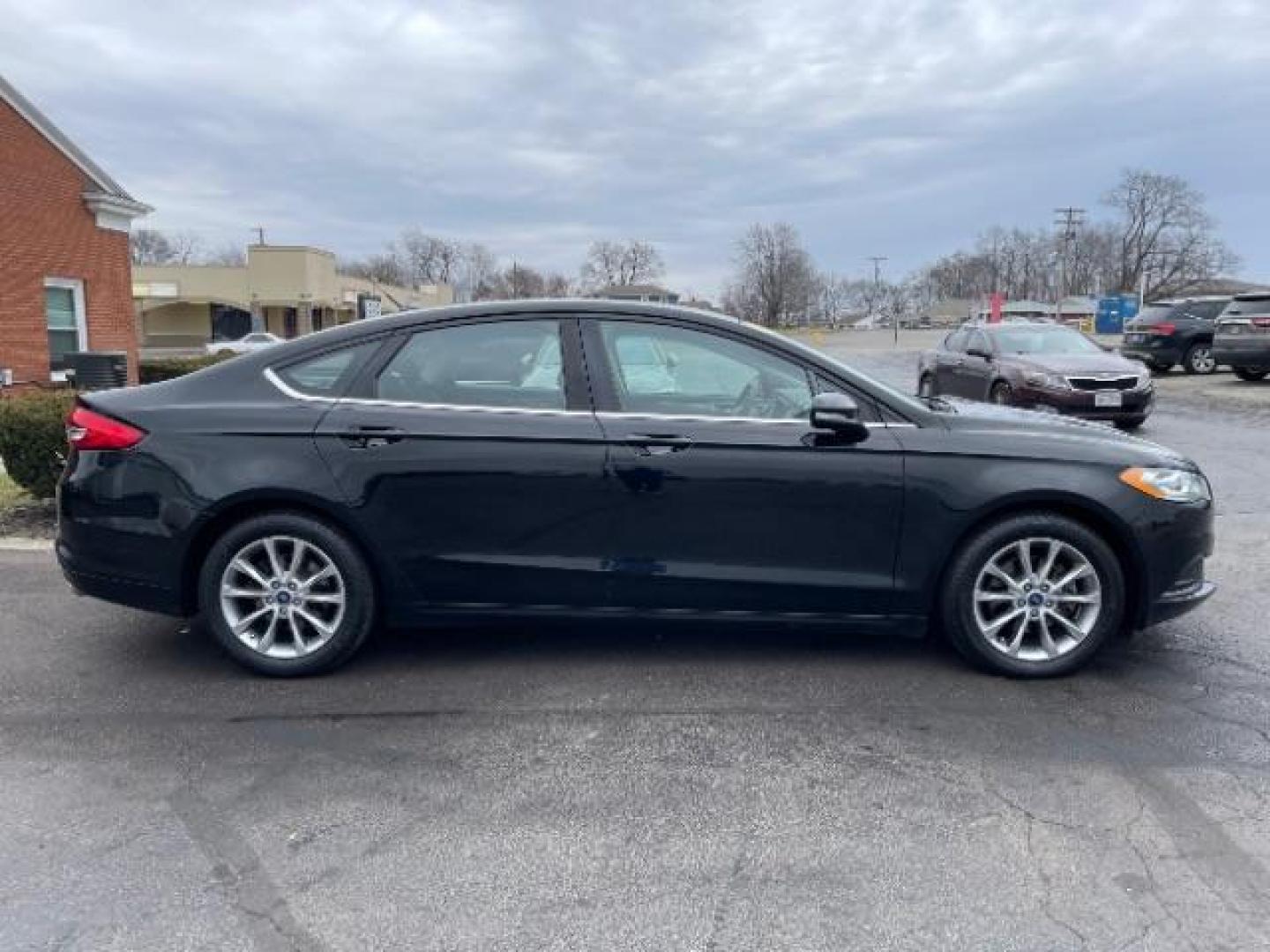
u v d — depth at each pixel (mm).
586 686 4062
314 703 3895
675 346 4133
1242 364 18391
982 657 4113
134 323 18531
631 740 3568
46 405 7125
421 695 3971
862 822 3004
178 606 4121
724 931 2492
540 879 2713
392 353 4141
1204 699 3928
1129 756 3426
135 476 4031
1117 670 4238
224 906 2584
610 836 2928
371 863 2787
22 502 7480
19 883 2676
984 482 3980
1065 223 61000
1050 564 4086
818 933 2480
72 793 3170
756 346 4137
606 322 4148
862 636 4660
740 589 4062
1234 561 6082
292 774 3309
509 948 2426
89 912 2553
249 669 4148
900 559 4047
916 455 3996
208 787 3217
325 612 4160
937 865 2773
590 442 3982
